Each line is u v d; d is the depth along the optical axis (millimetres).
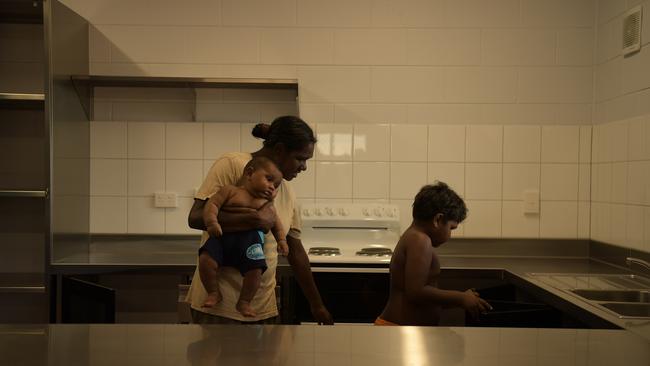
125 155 3207
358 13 3199
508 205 3197
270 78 3189
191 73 3209
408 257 1902
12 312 3195
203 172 3227
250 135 3236
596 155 3115
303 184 3207
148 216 3215
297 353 818
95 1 3172
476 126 3195
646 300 2148
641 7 2645
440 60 3205
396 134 3199
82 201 3104
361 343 871
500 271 2721
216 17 3201
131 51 3193
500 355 823
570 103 3197
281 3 3197
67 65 2910
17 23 3170
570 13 3180
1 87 3184
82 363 773
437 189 1988
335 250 2896
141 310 3256
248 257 1672
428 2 3195
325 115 3215
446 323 3189
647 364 790
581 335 936
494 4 3189
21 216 3199
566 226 3197
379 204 3166
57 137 2795
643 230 2568
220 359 790
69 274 2713
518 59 3193
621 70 2844
